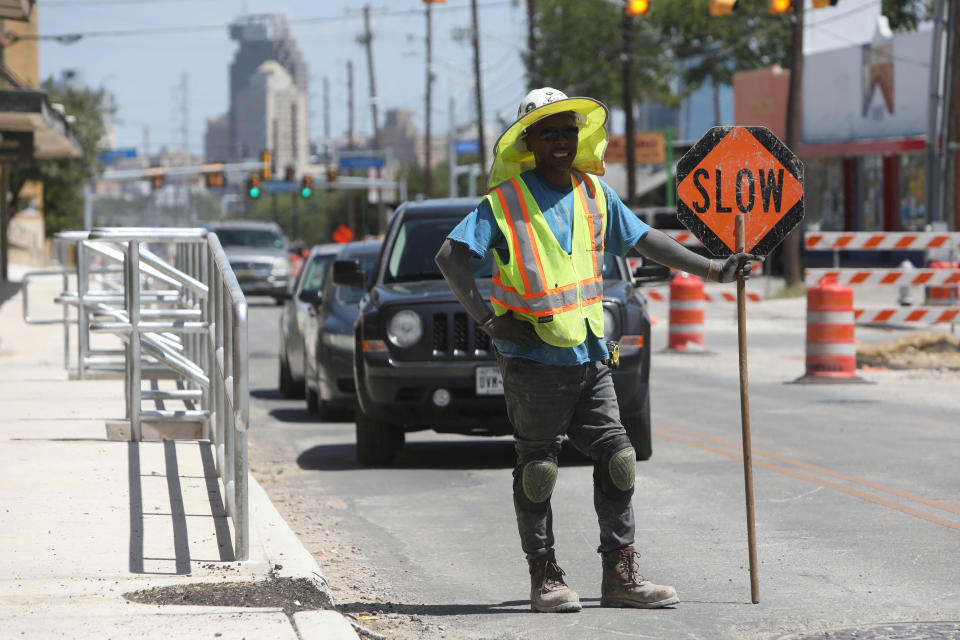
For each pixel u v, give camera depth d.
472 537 18.84
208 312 22.42
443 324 24.23
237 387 14.63
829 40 117.94
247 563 14.92
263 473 24.75
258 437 29.89
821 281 43.00
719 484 22.73
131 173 150.00
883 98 104.56
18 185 142.00
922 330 60.06
